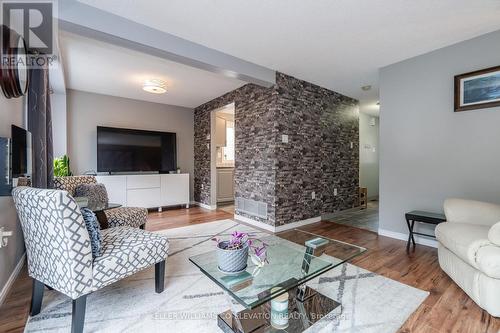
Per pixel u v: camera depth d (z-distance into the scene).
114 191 4.21
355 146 4.86
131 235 1.77
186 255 2.53
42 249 1.40
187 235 3.22
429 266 2.26
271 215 3.46
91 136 4.35
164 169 4.99
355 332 1.38
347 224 3.83
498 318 1.49
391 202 3.16
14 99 1.96
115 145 4.42
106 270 1.41
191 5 1.95
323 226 3.71
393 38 2.49
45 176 2.41
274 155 3.43
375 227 3.65
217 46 2.64
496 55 2.35
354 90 4.27
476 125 2.47
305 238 2.22
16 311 1.58
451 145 2.64
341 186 4.54
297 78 3.68
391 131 3.14
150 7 1.98
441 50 2.70
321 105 4.10
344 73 3.46
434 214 2.62
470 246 1.59
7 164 1.42
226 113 6.16
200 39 2.49
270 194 3.48
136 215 2.62
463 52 2.55
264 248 1.76
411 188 2.97
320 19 2.15
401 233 3.08
